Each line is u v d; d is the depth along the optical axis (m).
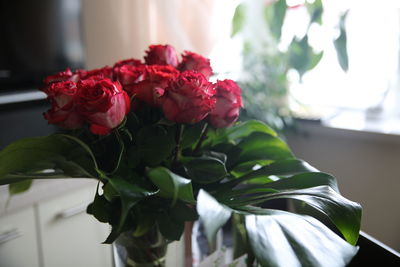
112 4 1.58
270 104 1.45
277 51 1.51
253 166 0.56
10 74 1.40
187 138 0.51
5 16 1.34
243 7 1.44
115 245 0.54
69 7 1.46
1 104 1.30
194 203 0.48
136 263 0.53
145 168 0.50
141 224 0.49
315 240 0.40
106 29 1.60
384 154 1.44
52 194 1.06
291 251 0.38
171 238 0.49
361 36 1.57
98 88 0.45
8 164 0.49
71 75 0.55
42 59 1.45
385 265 0.60
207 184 0.52
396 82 1.52
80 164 0.49
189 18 1.53
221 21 1.54
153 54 0.58
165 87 0.48
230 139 0.58
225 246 0.50
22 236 1.01
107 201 0.49
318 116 1.59
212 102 0.47
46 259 1.08
